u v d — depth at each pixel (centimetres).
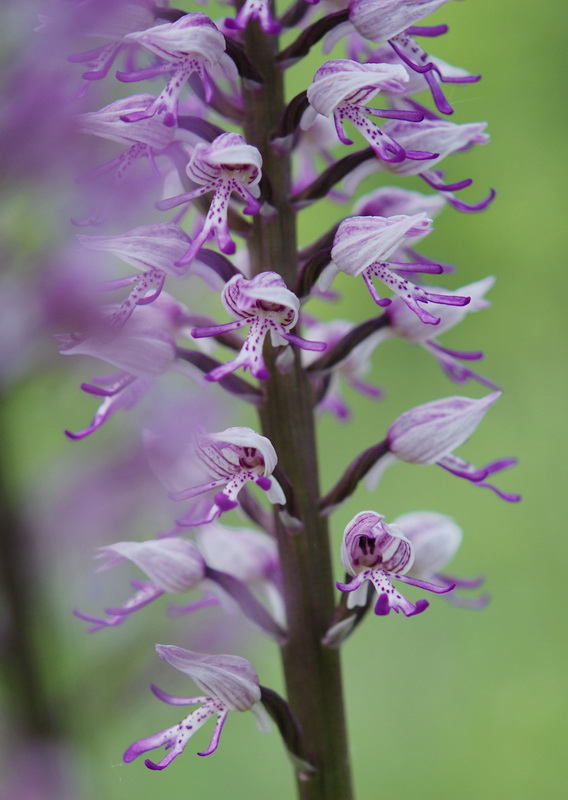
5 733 23
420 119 28
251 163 27
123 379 29
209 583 29
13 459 23
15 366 23
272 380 29
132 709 24
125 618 29
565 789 44
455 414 29
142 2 27
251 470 28
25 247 23
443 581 31
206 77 27
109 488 23
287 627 30
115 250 28
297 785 30
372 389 32
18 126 23
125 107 28
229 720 44
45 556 23
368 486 30
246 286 27
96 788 23
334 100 28
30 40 23
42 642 23
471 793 44
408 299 28
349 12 28
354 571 28
